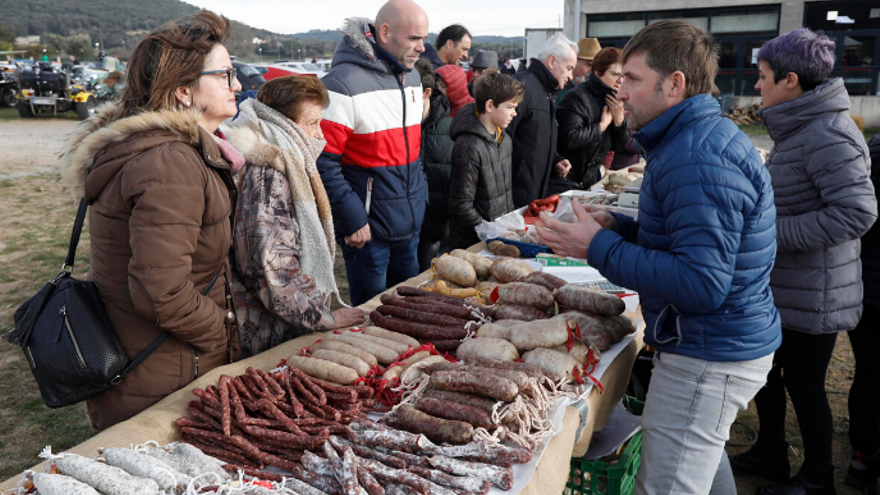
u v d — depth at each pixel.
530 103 4.52
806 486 2.89
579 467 2.25
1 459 3.38
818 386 2.78
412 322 2.33
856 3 18.44
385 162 3.56
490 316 2.35
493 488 1.51
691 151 1.71
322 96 2.42
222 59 1.98
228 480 1.48
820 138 2.47
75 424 3.74
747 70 20.12
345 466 1.45
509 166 4.23
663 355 2.01
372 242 3.70
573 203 2.04
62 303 1.80
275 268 2.21
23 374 4.30
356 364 1.93
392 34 3.42
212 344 2.02
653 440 2.03
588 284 2.83
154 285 1.73
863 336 2.96
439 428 1.64
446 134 4.74
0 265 6.53
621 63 1.90
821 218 2.48
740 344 1.86
